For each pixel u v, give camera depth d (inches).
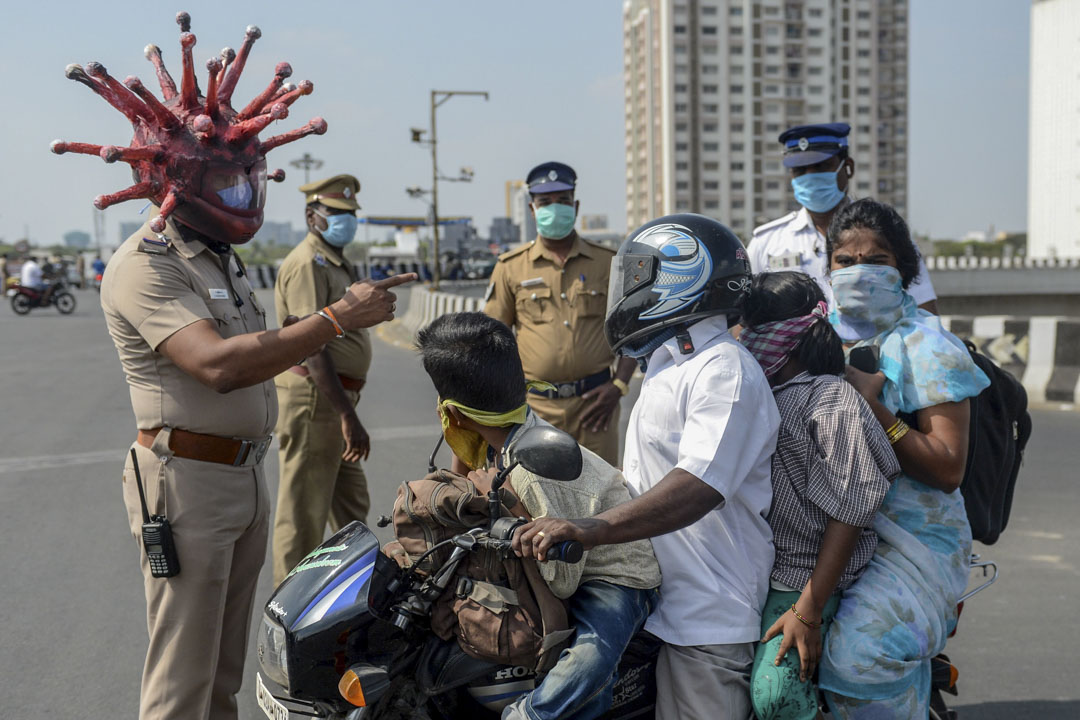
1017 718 135.6
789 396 89.8
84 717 138.2
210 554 103.7
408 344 730.2
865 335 102.0
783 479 88.8
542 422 85.7
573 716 80.1
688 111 5369.1
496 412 81.5
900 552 92.9
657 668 89.9
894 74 5949.8
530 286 178.4
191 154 96.0
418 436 337.4
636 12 5876.0
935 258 2501.2
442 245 2699.3
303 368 165.9
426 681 82.0
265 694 84.5
